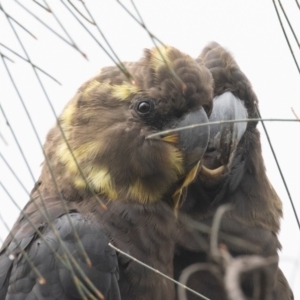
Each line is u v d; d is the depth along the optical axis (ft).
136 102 28.66
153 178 28.78
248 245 32.27
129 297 27.45
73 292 26.66
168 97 28.45
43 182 30.01
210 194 32.83
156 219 28.73
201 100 28.71
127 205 28.43
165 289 28.17
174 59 29.12
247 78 34.14
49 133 30.27
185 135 28.58
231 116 32.78
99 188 28.53
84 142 28.81
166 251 28.76
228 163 32.73
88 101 29.25
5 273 28.02
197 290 30.58
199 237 31.22
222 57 34.17
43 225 28.04
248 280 31.30
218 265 30.58
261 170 33.94
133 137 28.45
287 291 33.24
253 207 33.37
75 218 27.81
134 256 27.63
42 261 27.12
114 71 29.63
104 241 27.35
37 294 26.81
